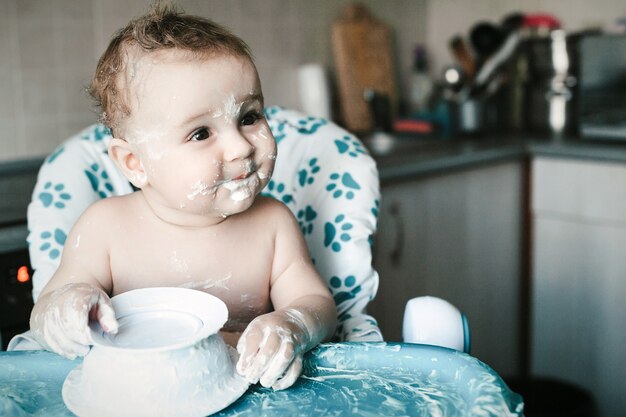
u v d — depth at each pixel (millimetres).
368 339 1049
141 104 812
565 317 2457
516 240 2479
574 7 2748
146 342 690
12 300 1389
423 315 932
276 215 974
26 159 1971
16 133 1969
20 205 1502
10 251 1375
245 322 961
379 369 766
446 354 771
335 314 885
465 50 2666
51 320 736
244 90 811
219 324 690
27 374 758
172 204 833
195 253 925
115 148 874
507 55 2570
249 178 823
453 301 2295
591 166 2318
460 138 2551
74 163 1184
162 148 812
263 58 2447
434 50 2998
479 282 2377
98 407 667
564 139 2504
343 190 1185
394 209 2037
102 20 2090
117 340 695
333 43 2646
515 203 2453
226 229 936
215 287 936
